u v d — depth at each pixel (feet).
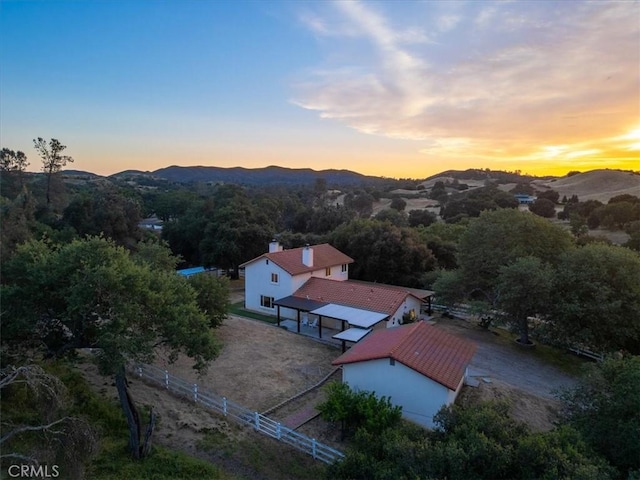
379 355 69.62
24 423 54.24
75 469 47.65
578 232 240.73
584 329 96.27
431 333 83.15
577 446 47.50
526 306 102.94
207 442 59.82
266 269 132.87
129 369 79.92
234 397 76.28
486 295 123.44
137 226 211.41
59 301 57.41
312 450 59.36
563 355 108.78
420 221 291.79
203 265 186.80
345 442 62.44
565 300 100.58
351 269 166.09
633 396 51.80
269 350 99.81
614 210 294.66
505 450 44.60
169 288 65.31
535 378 92.94
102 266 54.65
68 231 174.91
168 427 63.16
